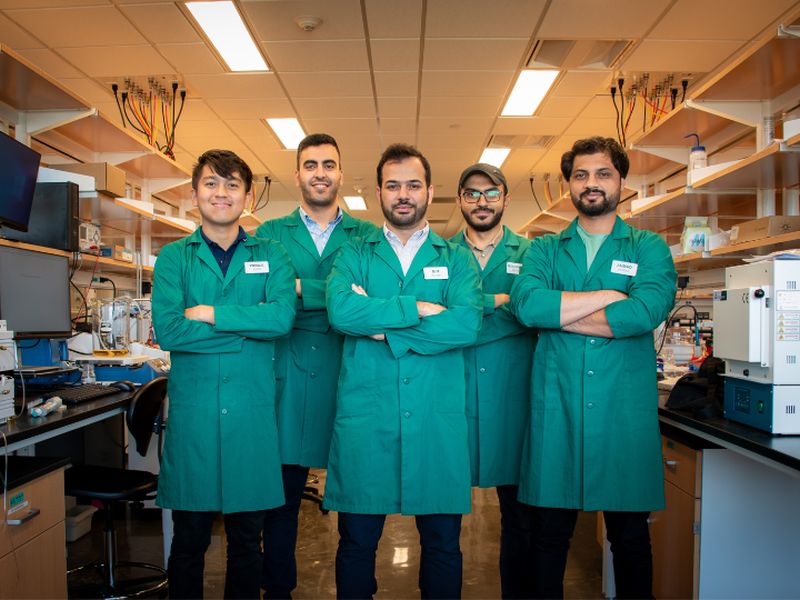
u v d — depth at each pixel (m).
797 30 1.95
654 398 1.73
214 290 1.82
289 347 2.10
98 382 2.56
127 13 3.57
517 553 2.07
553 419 1.75
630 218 3.66
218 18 3.64
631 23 3.69
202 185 1.81
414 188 1.71
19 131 2.85
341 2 3.46
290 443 2.06
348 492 1.64
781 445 1.45
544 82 4.63
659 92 4.80
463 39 3.93
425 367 1.67
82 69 4.36
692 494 1.90
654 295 1.68
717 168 2.55
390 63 4.30
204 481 1.70
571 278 1.84
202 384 1.73
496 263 2.23
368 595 1.66
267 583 2.11
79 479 2.26
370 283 1.76
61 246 2.57
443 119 5.51
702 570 1.87
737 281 1.75
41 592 1.68
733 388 1.77
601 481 1.68
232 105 5.13
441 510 1.65
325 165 2.13
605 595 2.30
